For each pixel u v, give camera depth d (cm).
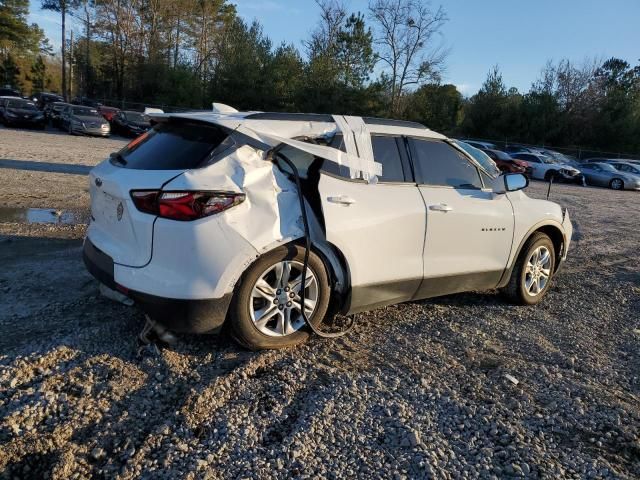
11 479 244
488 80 4753
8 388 304
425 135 445
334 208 369
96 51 5844
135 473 251
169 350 359
